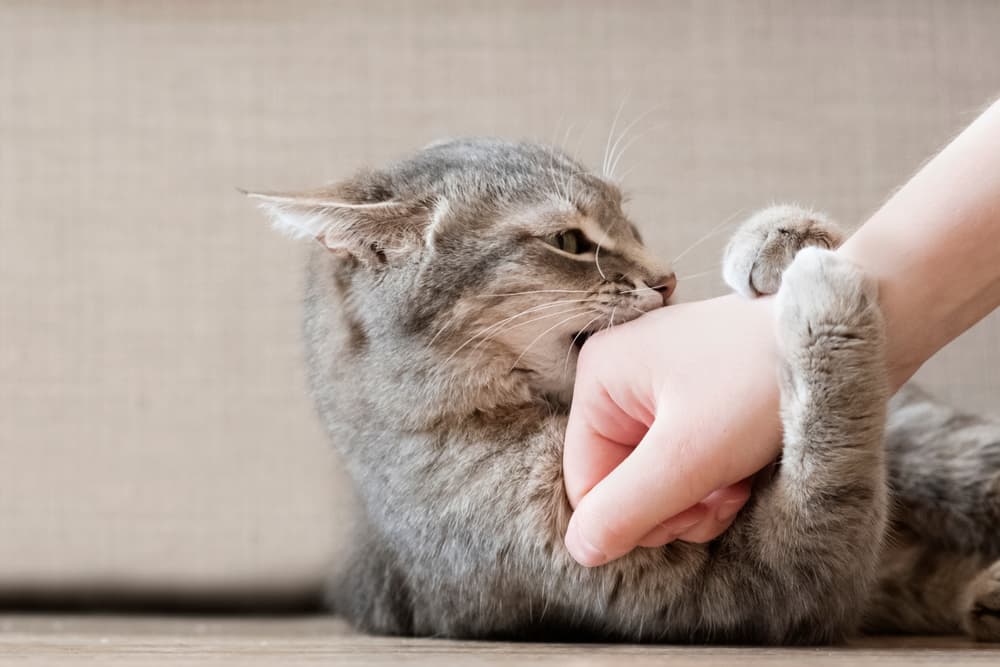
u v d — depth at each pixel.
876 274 0.62
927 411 0.81
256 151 1.00
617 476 0.63
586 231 0.75
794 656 0.63
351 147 1.00
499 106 0.99
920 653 0.64
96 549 0.98
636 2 1.00
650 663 0.60
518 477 0.71
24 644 0.71
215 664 0.61
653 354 0.63
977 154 0.61
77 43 1.00
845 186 0.98
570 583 0.70
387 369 0.74
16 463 0.98
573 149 0.98
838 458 0.64
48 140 1.00
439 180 0.76
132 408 0.99
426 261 0.74
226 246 1.00
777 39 0.99
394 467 0.74
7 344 0.99
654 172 0.98
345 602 0.85
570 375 0.73
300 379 0.98
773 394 0.62
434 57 1.00
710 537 0.66
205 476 0.99
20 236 0.99
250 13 1.00
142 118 1.00
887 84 0.99
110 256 1.00
